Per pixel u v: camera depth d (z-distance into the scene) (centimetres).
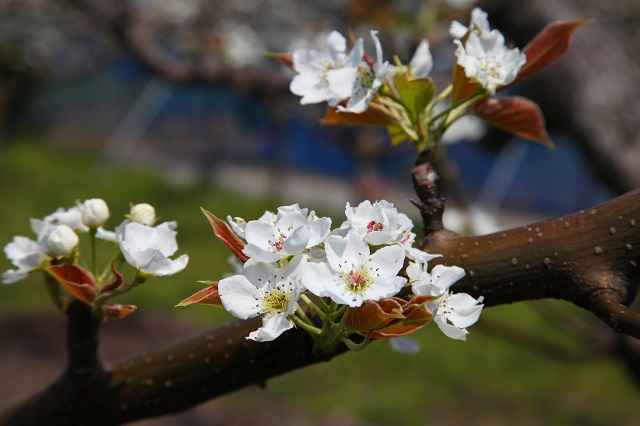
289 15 543
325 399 666
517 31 271
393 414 638
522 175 1321
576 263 98
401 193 1012
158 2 531
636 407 654
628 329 92
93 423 129
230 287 89
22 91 1502
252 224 92
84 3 360
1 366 675
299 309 93
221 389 121
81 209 124
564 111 259
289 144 1327
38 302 805
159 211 1187
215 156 1379
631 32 354
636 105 251
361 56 112
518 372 724
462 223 292
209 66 349
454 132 346
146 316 788
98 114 1736
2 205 1162
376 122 122
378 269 87
